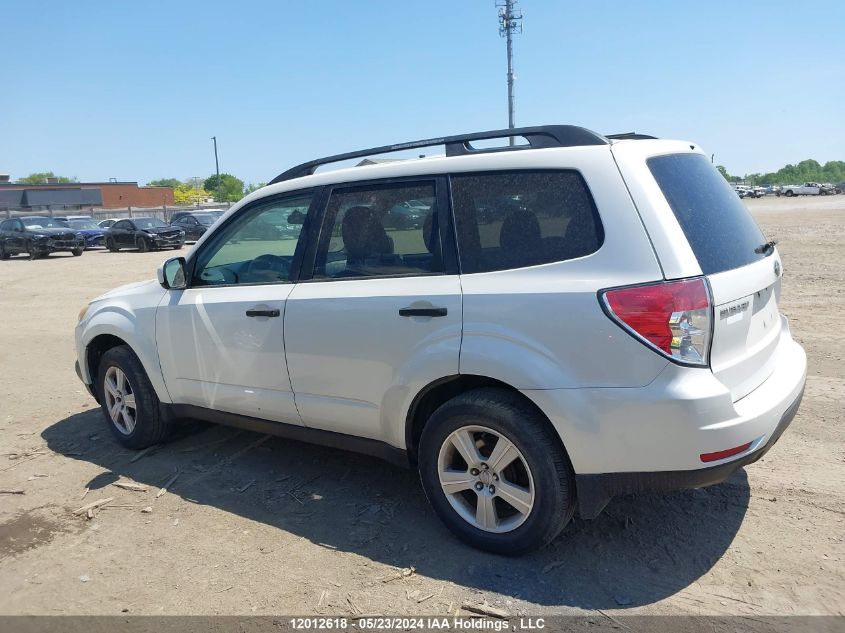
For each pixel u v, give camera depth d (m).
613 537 3.49
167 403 4.81
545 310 3.04
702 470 2.88
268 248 4.19
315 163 4.18
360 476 4.43
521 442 3.12
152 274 17.50
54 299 13.41
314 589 3.16
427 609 2.97
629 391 2.89
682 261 2.88
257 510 4.00
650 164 3.14
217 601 3.10
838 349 6.80
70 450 5.10
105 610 3.08
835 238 19.27
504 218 3.29
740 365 3.09
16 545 3.69
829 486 3.92
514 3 39.50
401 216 3.60
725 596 2.97
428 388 3.44
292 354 3.93
